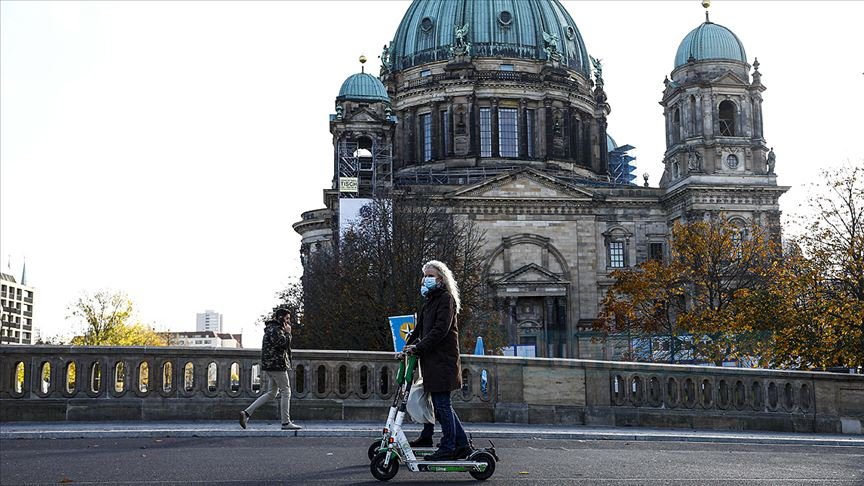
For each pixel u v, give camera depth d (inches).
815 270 2367.1
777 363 2319.1
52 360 1104.2
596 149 5019.7
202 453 757.9
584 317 4170.8
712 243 3400.6
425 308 608.7
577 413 1198.9
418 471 595.8
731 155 4067.4
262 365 962.1
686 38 4232.3
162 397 1120.8
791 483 609.6
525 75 4773.6
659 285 3457.2
